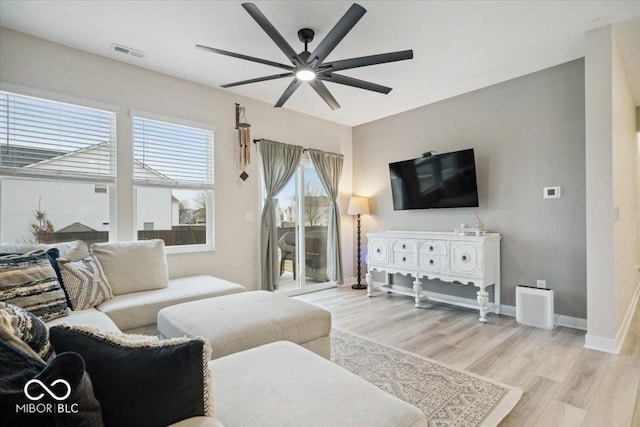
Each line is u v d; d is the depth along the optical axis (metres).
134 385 0.87
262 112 4.51
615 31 2.81
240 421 1.08
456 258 3.79
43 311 2.03
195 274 3.85
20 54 2.84
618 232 2.93
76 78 3.11
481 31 2.82
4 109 2.82
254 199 4.39
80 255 2.73
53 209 3.03
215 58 3.30
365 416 1.11
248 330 1.98
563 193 3.46
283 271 4.80
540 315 3.36
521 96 3.75
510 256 3.83
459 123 4.30
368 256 4.80
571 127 3.41
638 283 5.00
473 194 4.00
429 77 3.75
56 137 3.04
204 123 3.94
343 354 2.69
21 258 2.16
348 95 4.29
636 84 3.85
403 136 4.96
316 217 5.25
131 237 3.41
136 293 2.85
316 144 5.18
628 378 2.29
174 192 3.77
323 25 2.71
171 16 2.61
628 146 3.71
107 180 3.29
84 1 2.43
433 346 2.87
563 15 2.60
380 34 2.86
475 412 1.89
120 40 2.97
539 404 1.99
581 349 2.79
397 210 4.94
